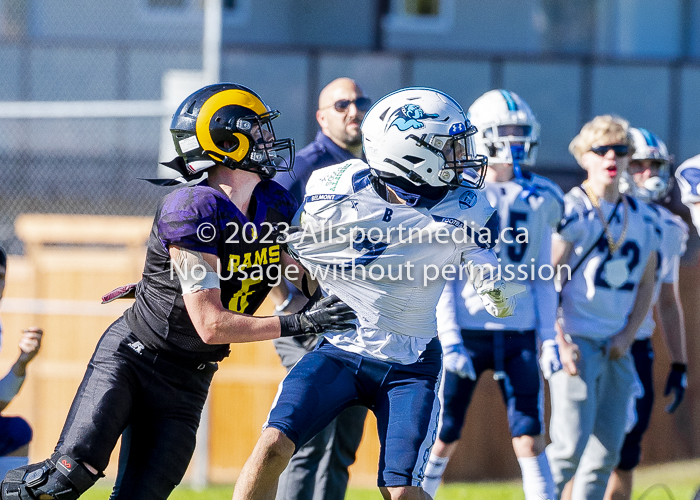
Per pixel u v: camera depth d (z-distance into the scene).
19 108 31.25
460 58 38.41
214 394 26.45
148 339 11.67
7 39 39.09
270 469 10.87
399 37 46.03
